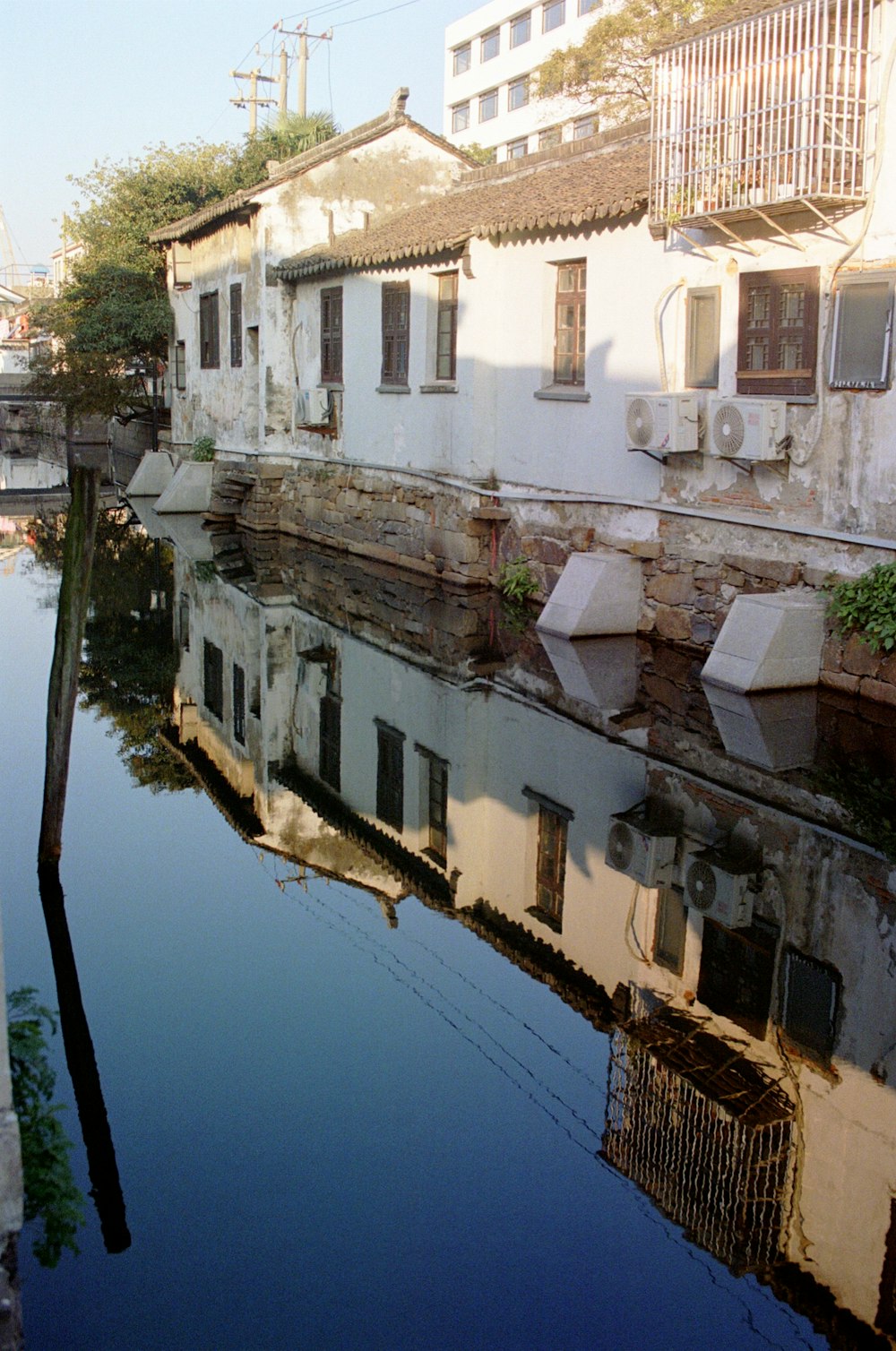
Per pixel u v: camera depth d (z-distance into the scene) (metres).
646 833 7.51
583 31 43.62
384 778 9.04
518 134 47.56
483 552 14.95
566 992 5.80
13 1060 4.56
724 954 6.05
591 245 12.49
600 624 12.31
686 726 9.47
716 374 10.99
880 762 8.49
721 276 10.80
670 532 11.80
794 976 5.84
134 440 33.81
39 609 15.98
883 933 6.20
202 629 14.38
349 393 18.09
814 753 8.68
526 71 46.88
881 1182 4.41
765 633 10.01
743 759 8.63
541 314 13.46
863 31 9.19
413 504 16.33
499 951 6.28
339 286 18.17
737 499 10.90
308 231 20.11
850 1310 3.77
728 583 11.05
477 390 14.35
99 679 12.31
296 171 19.67
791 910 6.45
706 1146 4.61
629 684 10.70
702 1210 4.23
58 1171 4.16
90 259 28.94
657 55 10.71
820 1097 4.84
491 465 14.68
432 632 13.43
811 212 9.77
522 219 12.97
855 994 5.66
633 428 11.37
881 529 9.45
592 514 12.91
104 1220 4.16
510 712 10.30
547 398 13.42
